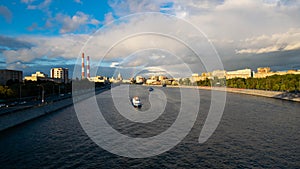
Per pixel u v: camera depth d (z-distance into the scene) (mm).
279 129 32938
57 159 21703
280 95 77938
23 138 29172
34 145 26078
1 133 31797
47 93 85312
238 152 23375
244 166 20016
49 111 50969
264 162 20781
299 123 37062
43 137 29578
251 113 47781
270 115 45125
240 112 49219
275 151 23516
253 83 108375
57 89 94312
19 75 118812
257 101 71000
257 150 23875
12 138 29172
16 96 65375
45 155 22750
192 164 20547
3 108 44312
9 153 23312
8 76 109500
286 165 20109
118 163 20781
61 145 26031
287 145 25391
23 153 23312
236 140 27531
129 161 21219
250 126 35125
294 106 58312
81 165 20297
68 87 104562
